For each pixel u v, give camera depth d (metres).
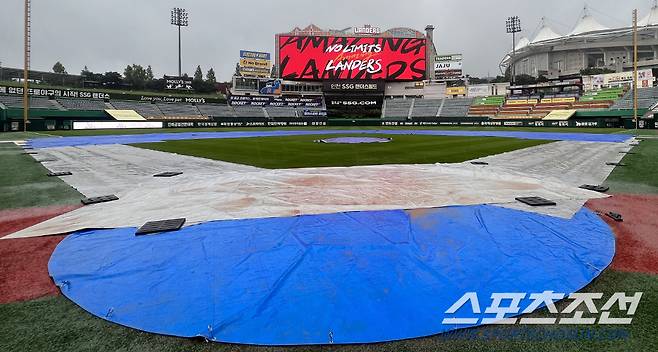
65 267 4.45
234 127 52.59
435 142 23.94
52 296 3.79
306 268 4.27
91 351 2.90
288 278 4.03
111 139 27.45
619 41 100.38
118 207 7.18
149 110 54.81
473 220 6.06
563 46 108.12
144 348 2.94
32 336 3.10
